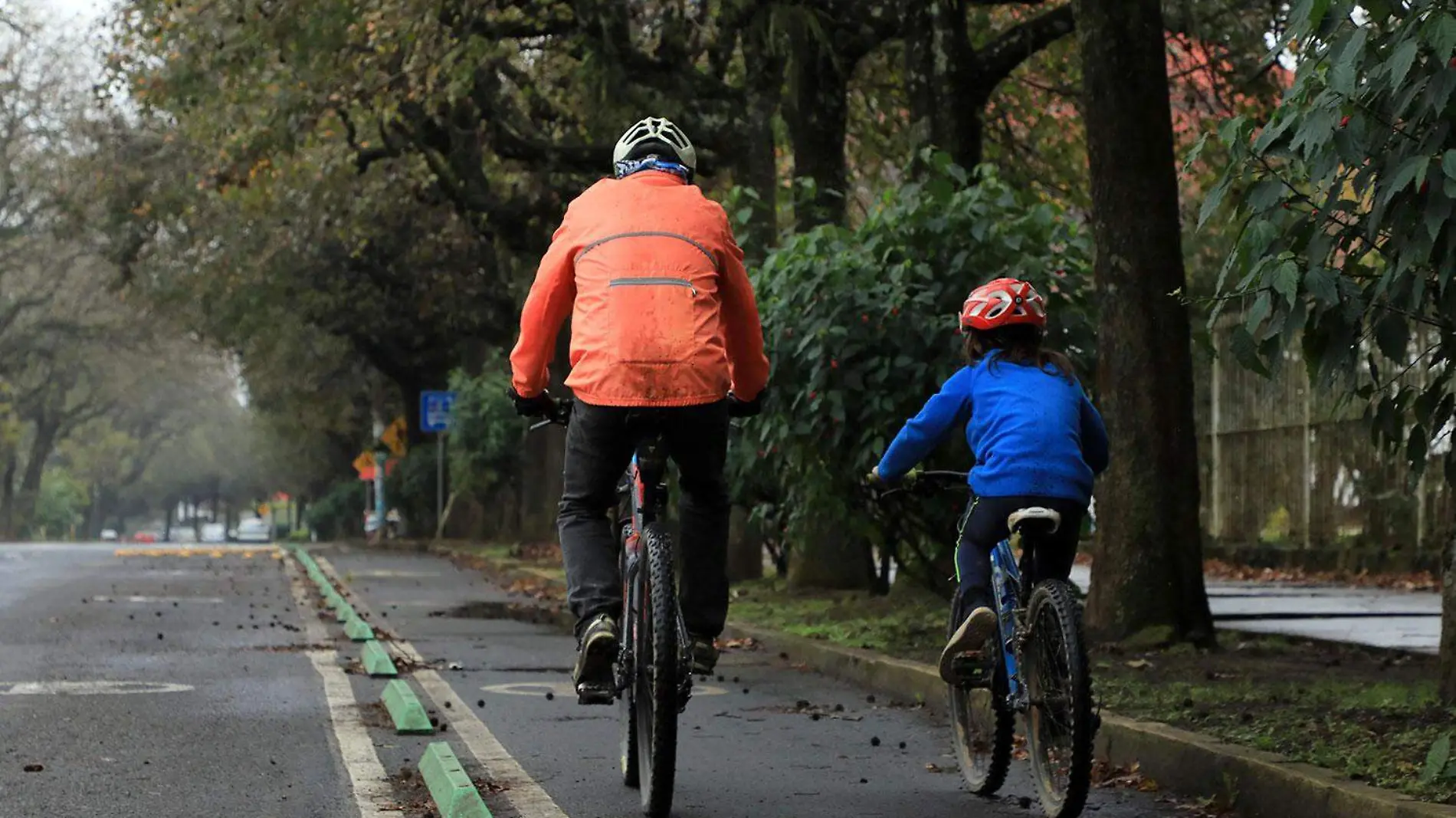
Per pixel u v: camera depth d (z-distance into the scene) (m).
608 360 7.84
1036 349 8.66
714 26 25.64
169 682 13.81
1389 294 7.79
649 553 7.99
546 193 33.97
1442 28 6.84
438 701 12.85
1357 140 7.34
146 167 42.75
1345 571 27.80
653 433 8.00
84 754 9.97
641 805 8.39
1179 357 14.35
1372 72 7.28
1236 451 32.06
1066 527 8.30
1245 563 30.98
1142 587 14.22
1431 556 25.92
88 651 16.53
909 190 16.56
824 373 15.49
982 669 8.59
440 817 8.02
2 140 66.00
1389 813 7.22
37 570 33.62
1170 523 14.27
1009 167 28.44
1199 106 26.14
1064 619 7.70
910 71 20.70
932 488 9.20
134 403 110.19
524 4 25.80
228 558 41.72
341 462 85.12
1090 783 9.27
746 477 18.75
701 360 7.87
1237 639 15.46
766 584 24.48
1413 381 13.39
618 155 8.51
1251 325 7.72
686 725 11.70
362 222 41.22
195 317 52.53
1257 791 8.27
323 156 33.22
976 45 27.86
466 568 36.25
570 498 8.27
